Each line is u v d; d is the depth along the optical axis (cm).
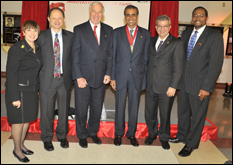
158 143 285
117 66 254
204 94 238
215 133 301
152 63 250
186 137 264
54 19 221
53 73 231
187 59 250
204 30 240
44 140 256
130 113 267
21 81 214
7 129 296
